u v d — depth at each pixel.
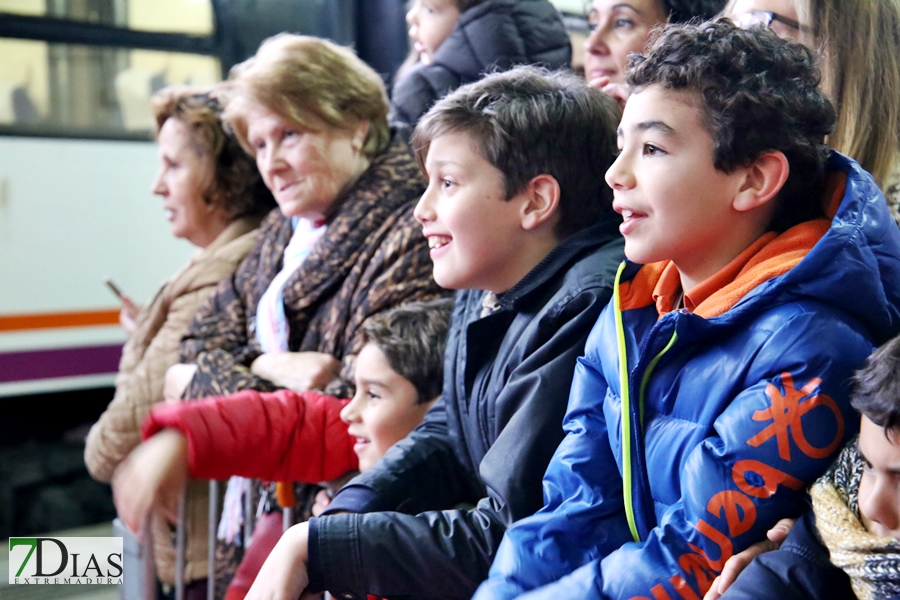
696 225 1.16
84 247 4.47
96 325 4.52
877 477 0.96
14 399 4.57
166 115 2.86
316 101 2.16
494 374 1.46
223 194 2.82
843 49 1.53
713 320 1.10
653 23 2.11
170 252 4.68
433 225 1.51
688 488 1.07
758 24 1.22
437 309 1.85
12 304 4.32
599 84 2.12
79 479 4.71
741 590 0.99
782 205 1.20
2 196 4.29
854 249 1.06
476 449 1.51
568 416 1.28
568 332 1.35
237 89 2.32
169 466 1.75
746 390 1.07
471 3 2.48
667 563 1.06
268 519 2.07
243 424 1.83
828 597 0.99
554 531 1.18
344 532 1.33
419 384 1.77
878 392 0.94
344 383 2.00
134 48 4.49
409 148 2.27
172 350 2.61
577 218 1.50
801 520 1.03
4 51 4.27
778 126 1.12
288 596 1.32
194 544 2.52
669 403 1.15
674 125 1.14
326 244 2.17
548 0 2.44
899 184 1.58
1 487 4.52
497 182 1.46
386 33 4.55
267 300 2.32
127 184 4.55
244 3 4.65
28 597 3.53
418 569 1.31
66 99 4.40
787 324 1.06
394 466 1.56
